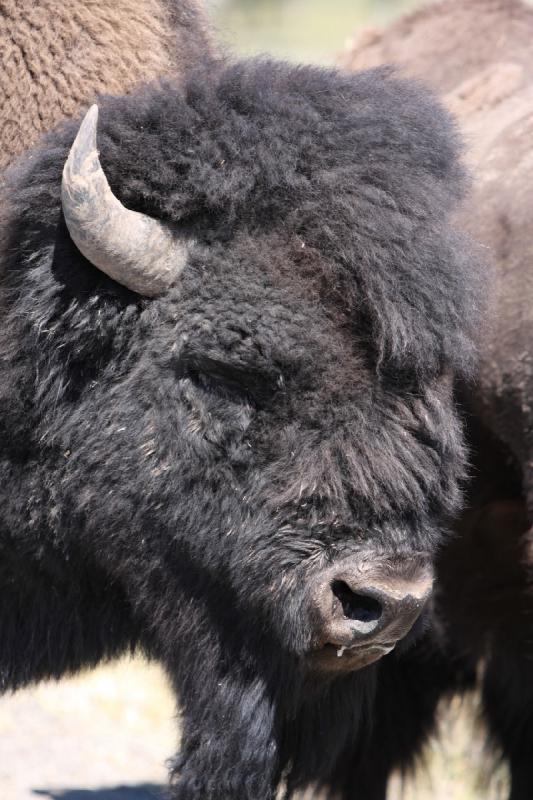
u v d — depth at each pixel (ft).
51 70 44.96
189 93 41.24
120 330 40.83
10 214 41.37
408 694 57.41
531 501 51.29
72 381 41.73
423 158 41.04
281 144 39.83
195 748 44.70
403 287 39.04
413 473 39.83
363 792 56.65
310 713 44.93
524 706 57.47
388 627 39.75
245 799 44.19
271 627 42.11
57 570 44.86
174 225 40.27
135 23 46.34
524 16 64.44
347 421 39.19
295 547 39.93
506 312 51.24
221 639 43.19
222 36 53.36
